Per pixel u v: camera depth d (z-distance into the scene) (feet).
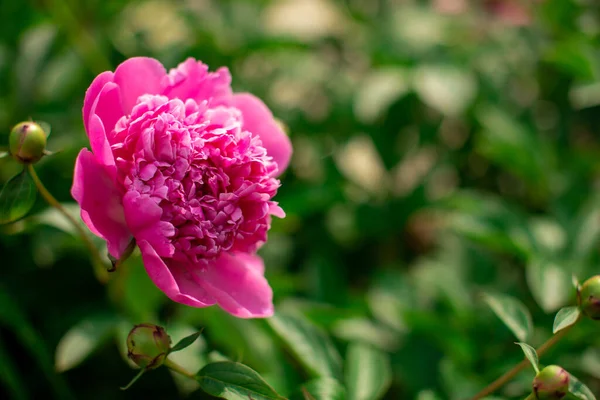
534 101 4.15
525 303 3.48
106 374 3.33
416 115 3.88
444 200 3.67
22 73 3.45
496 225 3.44
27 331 3.09
